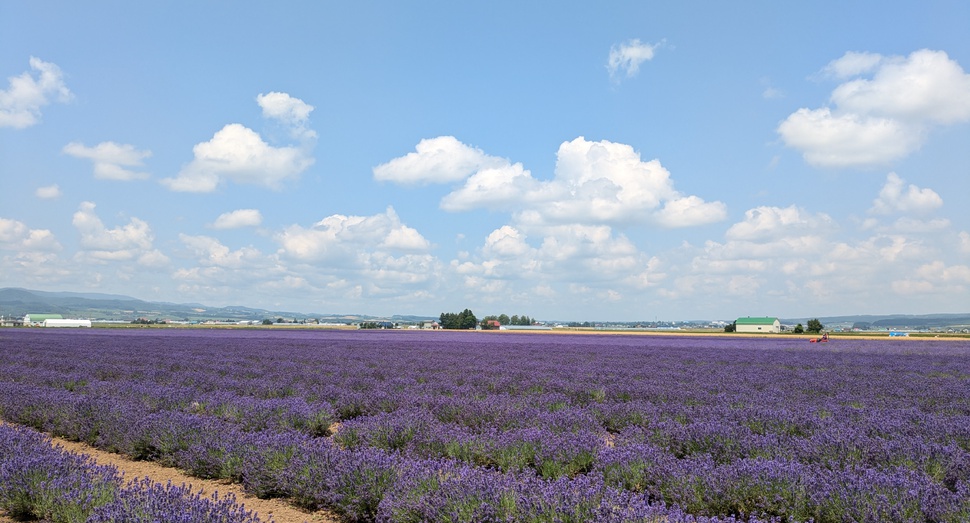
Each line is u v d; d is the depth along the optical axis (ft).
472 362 76.64
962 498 17.13
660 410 35.22
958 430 27.86
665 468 20.68
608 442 30.32
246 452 24.34
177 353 90.12
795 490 18.39
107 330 239.09
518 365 72.28
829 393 47.34
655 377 58.39
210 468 24.91
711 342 163.22
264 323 429.79
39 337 158.92
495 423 31.09
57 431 34.45
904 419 32.50
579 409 35.65
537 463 23.43
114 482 20.15
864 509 16.57
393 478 19.86
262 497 22.07
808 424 30.14
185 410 36.11
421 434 26.78
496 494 17.03
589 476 20.94
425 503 16.97
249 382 49.93
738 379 57.00
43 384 51.57
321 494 20.18
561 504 15.87
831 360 89.30
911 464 21.91
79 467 21.35
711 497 19.01
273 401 36.83
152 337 162.40
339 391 43.70
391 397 39.11
